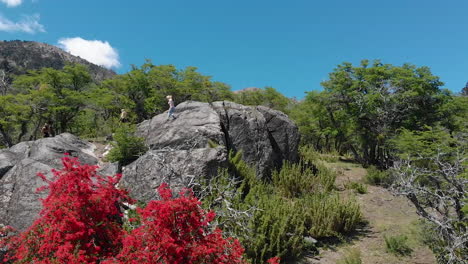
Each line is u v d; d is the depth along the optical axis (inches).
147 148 506.9
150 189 394.3
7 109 1007.6
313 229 392.2
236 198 387.2
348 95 866.8
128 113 970.7
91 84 1258.6
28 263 227.3
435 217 349.7
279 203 416.5
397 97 788.6
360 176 708.7
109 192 266.1
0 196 346.0
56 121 1128.2
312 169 648.4
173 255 198.4
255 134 575.8
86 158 499.5
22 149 463.8
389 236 410.0
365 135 870.4
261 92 1136.8
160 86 1053.2
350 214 427.2
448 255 307.9
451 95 858.1
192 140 506.6
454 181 331.0
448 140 565.3
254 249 325.1
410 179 352.5
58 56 7765.8
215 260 208.1
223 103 618.8
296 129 641.0
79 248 219.8
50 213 236.1
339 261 349.7
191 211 210.7
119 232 248.8
